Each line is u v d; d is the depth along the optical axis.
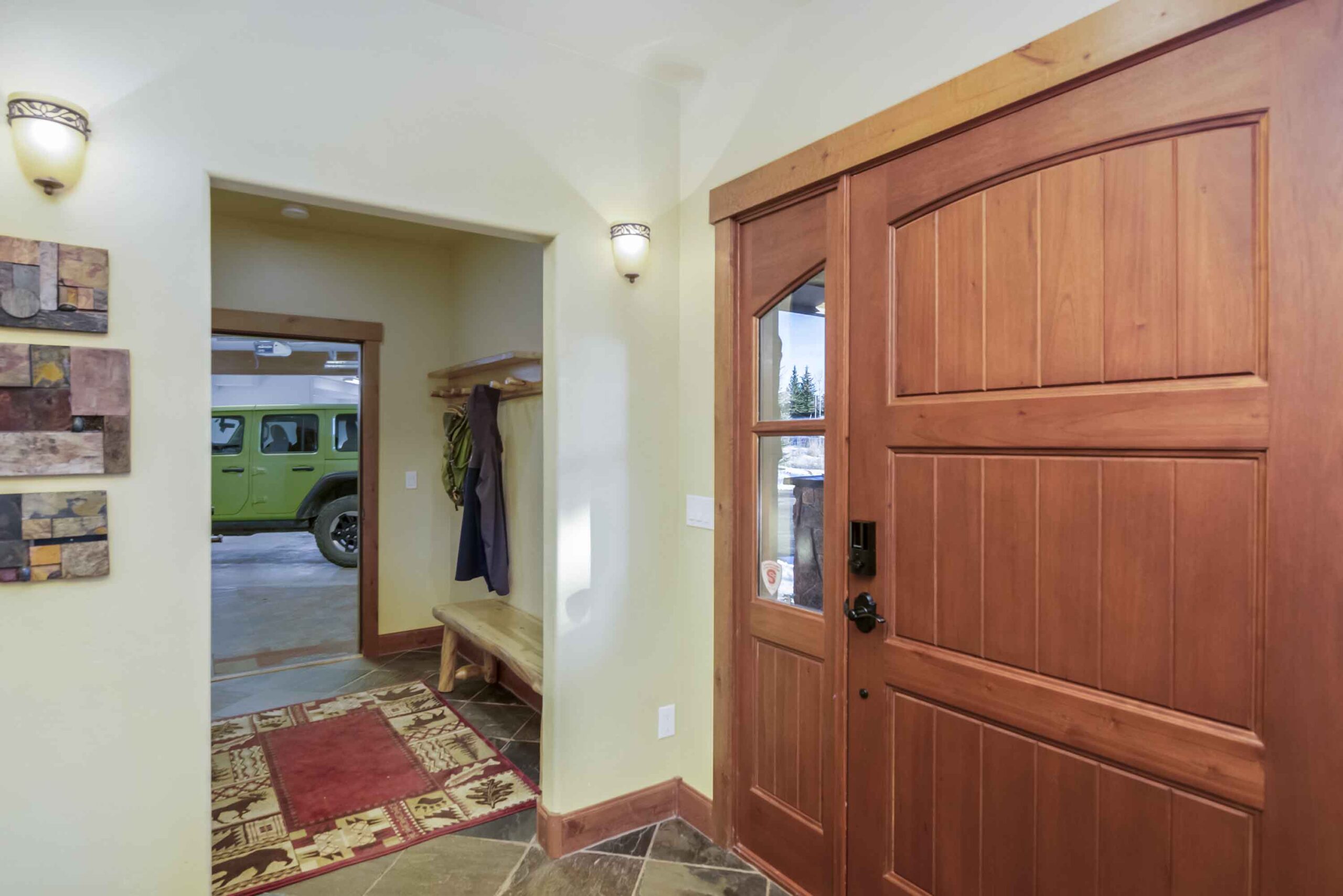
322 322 4.20
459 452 4.32
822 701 2.00
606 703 2.36
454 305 4.60
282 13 1.82
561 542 2.27
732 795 2.29
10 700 1.52
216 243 3.88
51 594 1.55
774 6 2.03
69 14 1.57
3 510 1.50
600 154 2.34
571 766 2.29
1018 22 1.51
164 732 1.66
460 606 3.86
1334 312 1.12
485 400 3.81
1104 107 1.39
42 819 1.55
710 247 2.38
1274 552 1.19
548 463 2.32
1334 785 1.12
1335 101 1.11
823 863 1.99
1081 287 1.43
